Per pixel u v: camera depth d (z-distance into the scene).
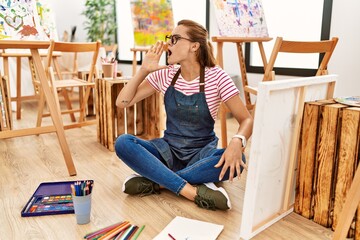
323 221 1.22
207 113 1.42
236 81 3.35
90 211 1.24
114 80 2.15
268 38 2.42
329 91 1.37
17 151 2.13
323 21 2.58
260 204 1.17
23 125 2.83
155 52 1.44
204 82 1.40
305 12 2.82
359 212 1.11
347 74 2.49
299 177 1.28
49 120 3.03
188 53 1.38
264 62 2.48
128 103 1.52
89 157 2.02
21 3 1.73
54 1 5.34
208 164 1.38
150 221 1.25
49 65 2.37
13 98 3.02
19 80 3.01
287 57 3.01
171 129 1.52
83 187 1.21
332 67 2.58
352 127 1.09
